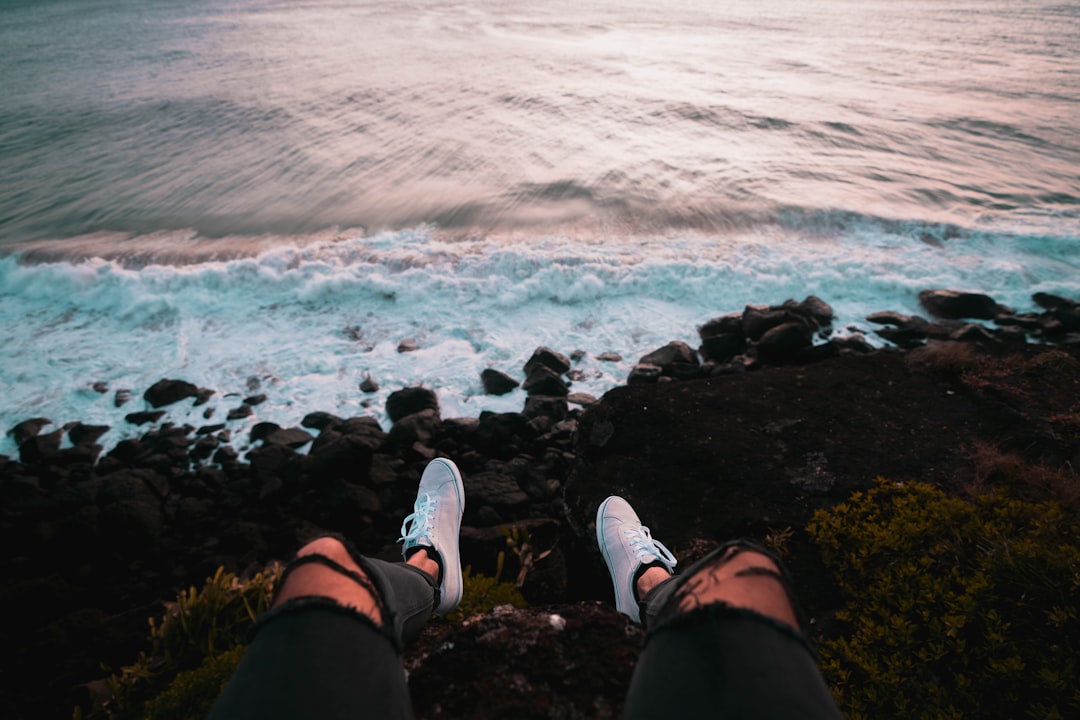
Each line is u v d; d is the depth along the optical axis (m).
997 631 2.70
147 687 3.61
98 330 8.09
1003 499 3.50
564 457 6.08
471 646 1.59
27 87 18.45
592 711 1.41
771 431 4.84
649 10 34.97
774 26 30.56
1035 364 5.52
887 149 13.48
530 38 25.62
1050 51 25.02
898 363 5.66
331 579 1.01
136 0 39.41
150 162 12.90
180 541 5.46
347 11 32.50
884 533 3.42
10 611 4.71
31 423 6.60
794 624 0.98
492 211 10.60
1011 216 10.44
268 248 9.59
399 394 6.89
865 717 2.61
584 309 8.45
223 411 6.88
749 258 9.18
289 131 14.41
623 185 11.45
